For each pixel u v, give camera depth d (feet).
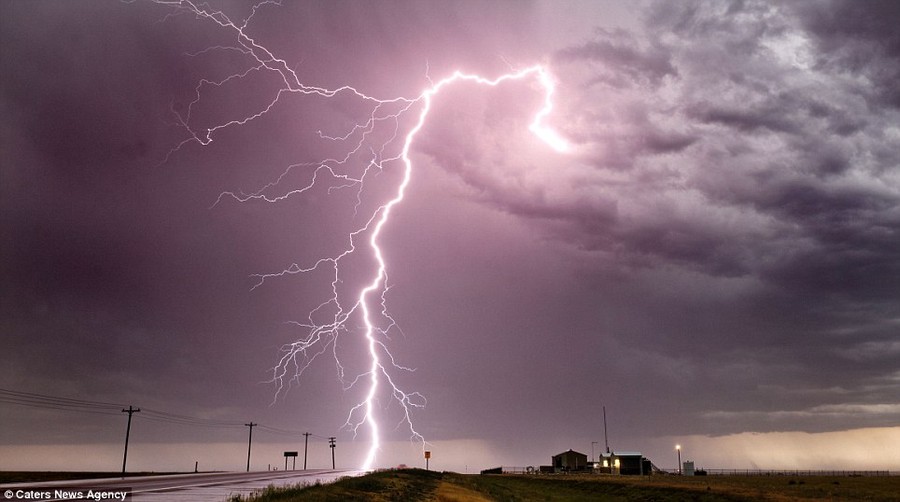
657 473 337.52
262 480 155.12
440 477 223.92
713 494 156.25
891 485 185.98
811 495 147.02
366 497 108.88
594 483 215.31
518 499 162.50
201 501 83.51
